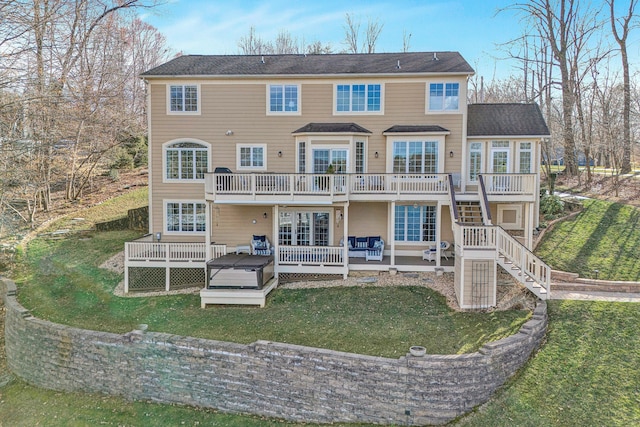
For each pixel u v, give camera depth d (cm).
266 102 1838
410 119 1797
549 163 2728
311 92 1827
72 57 2611
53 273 1797
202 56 2159
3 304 1697
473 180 1834
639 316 1175
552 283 1434
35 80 1709
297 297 1465
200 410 1098
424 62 1908
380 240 1819
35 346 1311
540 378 987
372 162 1814
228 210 1877
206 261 1614
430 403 960
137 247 1620
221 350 1088
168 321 1305
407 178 1730
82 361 1230
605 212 2023
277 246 1612
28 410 1156
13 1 1560
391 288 1498
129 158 3581
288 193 1571
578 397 923
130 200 2898
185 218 1891
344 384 998
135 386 1173
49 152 2436
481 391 977
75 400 1184
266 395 1056
